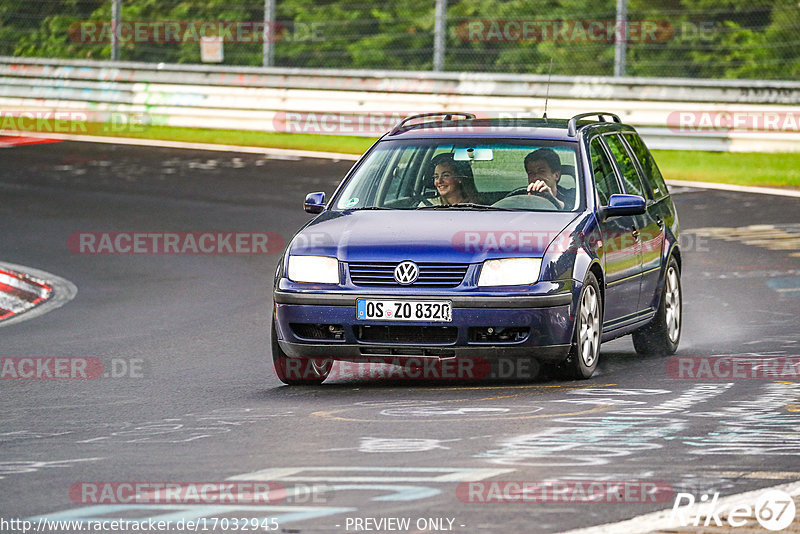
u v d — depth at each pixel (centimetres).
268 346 3741
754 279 4778
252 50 12712
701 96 7962
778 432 2341
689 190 6975
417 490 1916
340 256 2942
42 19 13338
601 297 3105
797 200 6638
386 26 12238
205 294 4788
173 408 2753
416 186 3278
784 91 7719
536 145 3281
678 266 3688
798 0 10762
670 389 2859
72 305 4647
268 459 2155
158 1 13000
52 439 2409
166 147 9094
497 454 2159
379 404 2703
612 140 3538
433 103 8825
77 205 6906
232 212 6594
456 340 2867
